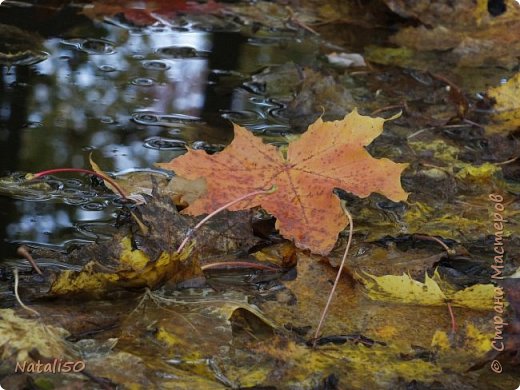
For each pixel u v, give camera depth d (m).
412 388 1.23
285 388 1.23
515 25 1.78
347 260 1.33
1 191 1.40
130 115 1.52
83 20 1.73
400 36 1.75
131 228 1.33
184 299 1.29
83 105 1.54
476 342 1.27
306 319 1.28
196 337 1.25
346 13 1.80
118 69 1.62
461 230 1.38
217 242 1.34
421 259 1.34
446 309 1.29
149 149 1.46
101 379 1.22
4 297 1.28
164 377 1.23
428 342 1.27
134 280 1.28
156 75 1.61
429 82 1.63
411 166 1.46
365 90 1.60
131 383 1.22
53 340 1.24
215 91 1.58
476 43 1.73
